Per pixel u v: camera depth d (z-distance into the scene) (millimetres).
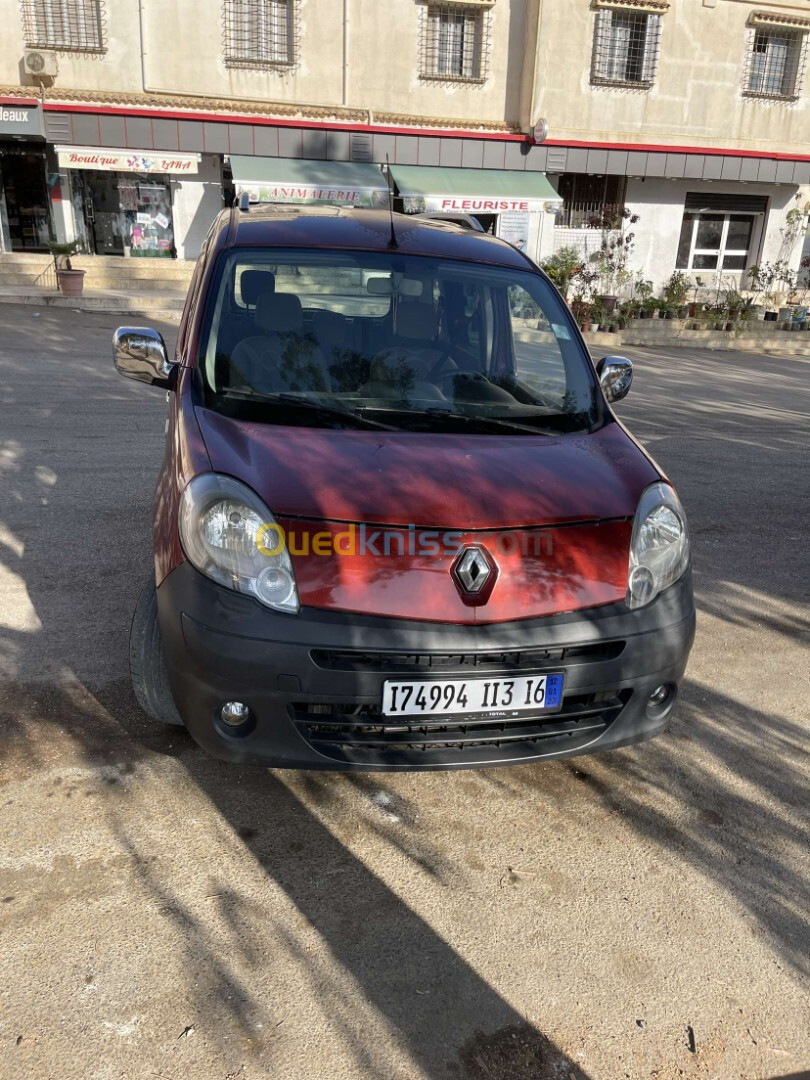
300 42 19062
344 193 19000
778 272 24359
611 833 2879
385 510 2553
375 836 2783
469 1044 2105
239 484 2566
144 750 3086
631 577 2682
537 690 2553
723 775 3236
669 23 21312
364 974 2273
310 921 2428
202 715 2531
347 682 2430
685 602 2787
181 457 2766
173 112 18312
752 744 3453
